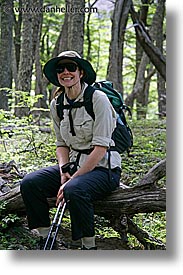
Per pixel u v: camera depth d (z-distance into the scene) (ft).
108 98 10.46
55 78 10.37
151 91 65.77
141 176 15.92
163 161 10.31
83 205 9.36
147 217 13.34
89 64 9.86
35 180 10.12
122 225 10.93
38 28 30.99
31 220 10.25
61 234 11.66
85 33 55.62
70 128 9.99
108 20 54.29
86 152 10.07
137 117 41.39
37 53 40.29
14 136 18.75
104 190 9.89
